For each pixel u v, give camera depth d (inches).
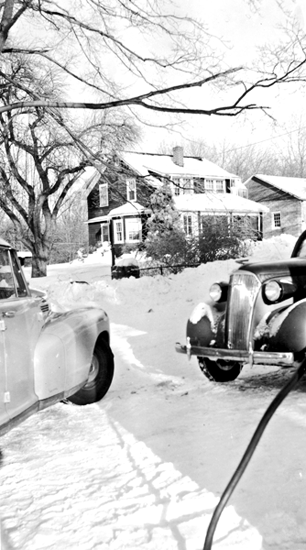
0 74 338.3
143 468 148.0
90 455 162.9
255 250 799.7
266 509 117.5
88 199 1753.2
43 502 132.6
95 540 112.7
